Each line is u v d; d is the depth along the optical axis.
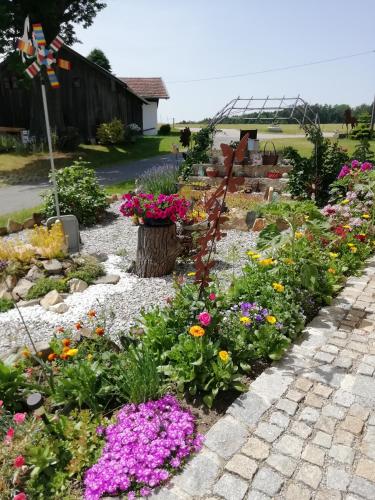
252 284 3.70
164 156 19.53
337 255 4.47
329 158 8.88
